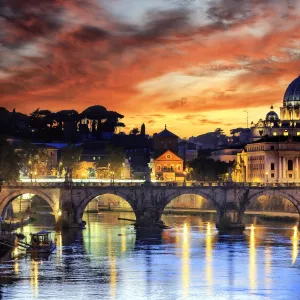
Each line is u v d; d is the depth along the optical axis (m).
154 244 194.88
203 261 167.25
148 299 131.25
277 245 193.12
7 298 131.00
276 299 131.38
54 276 149.00
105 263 164.12
